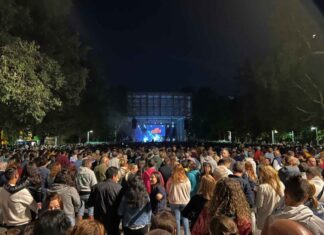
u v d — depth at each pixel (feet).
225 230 11.89
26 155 65.41
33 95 71.97
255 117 176.86
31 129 122.62
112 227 26.81
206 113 360.48
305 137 174.40
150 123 536.83
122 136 469.98
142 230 24.31
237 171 26.63
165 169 41.88
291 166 33.78
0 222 23.98
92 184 35.68
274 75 136.67
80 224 11.85
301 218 13.58
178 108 508.94
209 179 21.04
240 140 254.27
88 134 250.16
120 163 43.68
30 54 74.28
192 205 20.98
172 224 13.37
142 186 24.64
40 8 93.97
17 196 23.53
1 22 73.97
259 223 22.97
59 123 134.10
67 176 26.68
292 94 135.54
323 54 133.28
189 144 215.10
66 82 90.68
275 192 22.68
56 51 98.02
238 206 15.93
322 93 133.80
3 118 88.84
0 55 70.38
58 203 23.35
